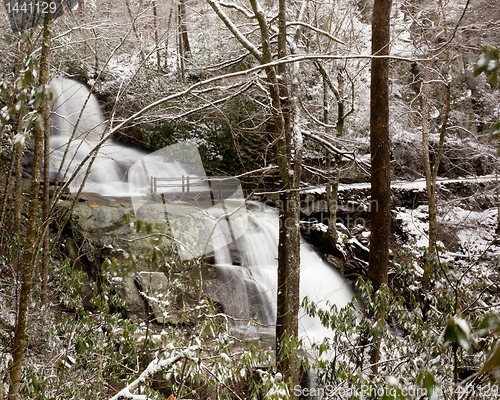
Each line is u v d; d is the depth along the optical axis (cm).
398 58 494
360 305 1050
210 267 853
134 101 1152
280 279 739
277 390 337
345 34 1206
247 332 758
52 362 465
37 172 316
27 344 496
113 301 611
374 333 588
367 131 1593
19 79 280
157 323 703
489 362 110
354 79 1144
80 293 768
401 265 844
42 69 311
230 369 393
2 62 705
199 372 362
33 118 286
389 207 761
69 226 899
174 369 393
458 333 205
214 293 712
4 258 577
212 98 1207
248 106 1025
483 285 675
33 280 571
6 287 546
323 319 624
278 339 684
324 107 1238
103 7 1034
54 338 492
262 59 656
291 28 1066
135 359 469
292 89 792
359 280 655
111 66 1052
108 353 492
